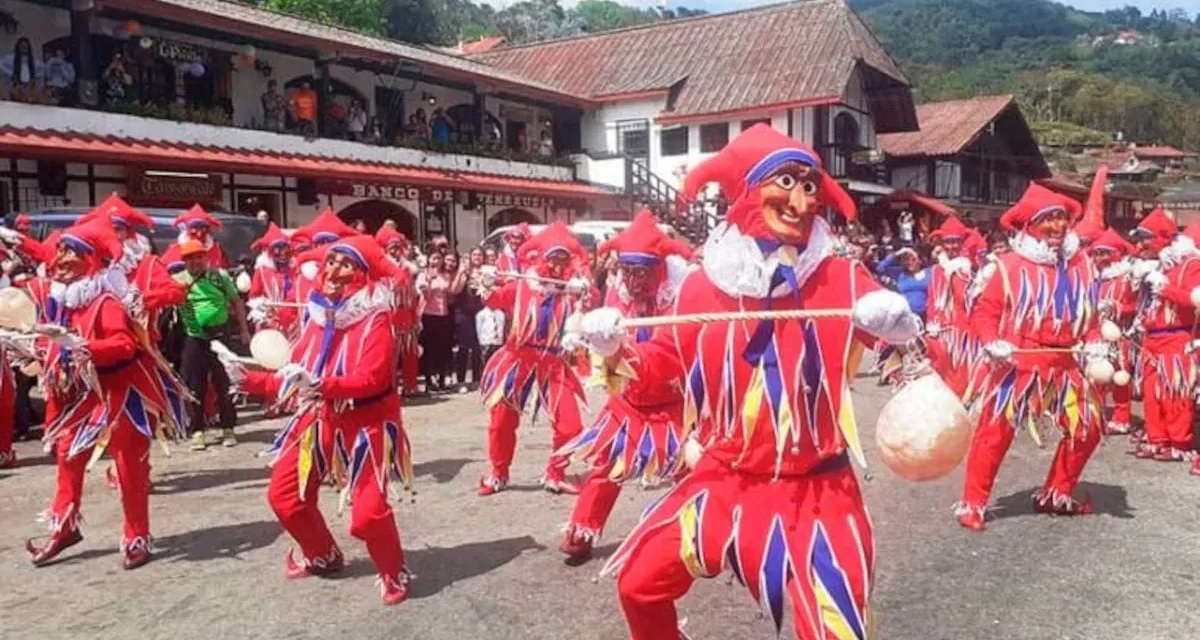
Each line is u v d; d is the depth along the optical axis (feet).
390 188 69.77
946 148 116.37
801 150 10.30
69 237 18.48
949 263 35.27
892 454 10.14
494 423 23.94
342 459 16.51
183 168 53.36
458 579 17.84
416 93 80.48
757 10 103.19
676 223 86.17
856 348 10.40
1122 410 31.22
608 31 109.60
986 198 128.16
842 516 10.30
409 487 17.10
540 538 20.34
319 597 17.02
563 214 87.76
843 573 9.99
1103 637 14.94
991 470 20.59
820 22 98.68
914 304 44.11
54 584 17.95
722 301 10.64
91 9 52.19
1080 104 307.58
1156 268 28.55
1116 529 20.54
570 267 23.72
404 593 16.78
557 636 15.20
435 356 41.78
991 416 20.34
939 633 15.15
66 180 50.26
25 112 48.26
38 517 20.95
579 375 24.04
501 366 23.80
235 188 59.36
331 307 16.38
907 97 104.73
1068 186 138.82
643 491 24.34
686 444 11.70
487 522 21.59
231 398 30.27
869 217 110.73
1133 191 156.87
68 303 18.34
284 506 17.12
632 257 17.71
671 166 95.76
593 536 18.62
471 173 76.89
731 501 10.50
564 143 98.78
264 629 15.64
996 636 15.02
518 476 25.98
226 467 27.43
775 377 10.25
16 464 28.14
